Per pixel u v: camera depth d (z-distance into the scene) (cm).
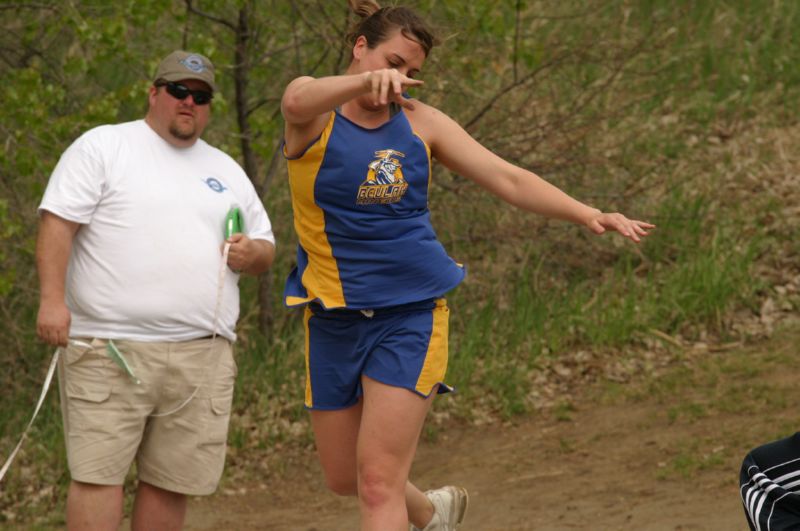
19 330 3203
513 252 3638
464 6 3014
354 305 1347
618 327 3281
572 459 2597
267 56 3203
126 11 2766
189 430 1636
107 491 1584
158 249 1586
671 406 2817
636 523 2078
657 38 4288
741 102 4428
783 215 3722
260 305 3353
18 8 3123
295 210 1370
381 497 1345
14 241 3203
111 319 1576
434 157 1380
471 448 2798
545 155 3456
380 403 1348
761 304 3353
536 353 3225
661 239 3678
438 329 1369
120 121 3500
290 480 2748
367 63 1330
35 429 3006
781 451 1152
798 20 4906
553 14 4209
